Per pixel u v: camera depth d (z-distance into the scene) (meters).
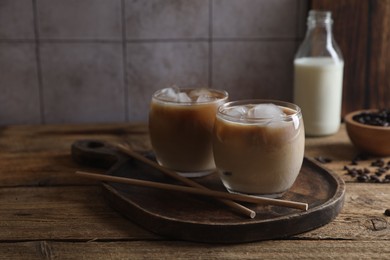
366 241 0.71
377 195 0.81
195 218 0.72
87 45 1.09
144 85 1.12
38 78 1.10
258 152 0.74
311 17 1.01
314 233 0.73
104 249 0.70
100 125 1.10
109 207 0.78
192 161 0.83
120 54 1.10
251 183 0.75
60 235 0.72
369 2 1.08
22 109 1.12
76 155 0.92
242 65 1.12
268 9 1.10
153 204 0.76
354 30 1.09
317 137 1.03
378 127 0.90
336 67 1.00
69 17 1.08
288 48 1.12
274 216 0.73
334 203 0.74
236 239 0.70
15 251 0.70
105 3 1.08
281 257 0.69
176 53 1.11
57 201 0.80
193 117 0.81
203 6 1.09
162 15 1.09
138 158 0.87
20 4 1.07
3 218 0.76
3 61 1.09
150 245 0.71
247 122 0.74
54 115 1.12
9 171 0.89
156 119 0.83
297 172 0.77
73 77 1.11
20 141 1.01
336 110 1.02
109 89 1.12
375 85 1.11
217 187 0.82
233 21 1.10
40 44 1.09
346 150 0.96
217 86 1.13
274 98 1.13
